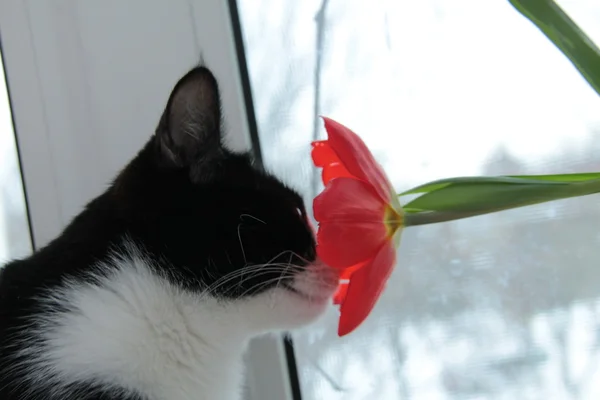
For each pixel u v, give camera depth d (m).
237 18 0.66
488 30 0.65
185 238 0.61
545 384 0.66
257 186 0.63
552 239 0.65
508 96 0.65
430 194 0.52
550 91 0.65
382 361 0.67
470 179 0.52
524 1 0.52
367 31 0.66
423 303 0.66
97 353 0.59
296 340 0.67
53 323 0.60
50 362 0.59
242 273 0.62
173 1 0.65
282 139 0.67
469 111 0.66
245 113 0.66
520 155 0.65
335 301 0.57
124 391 0.59
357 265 0.52
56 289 0.60
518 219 0.66
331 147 0.52
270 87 0.67
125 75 0.65
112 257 0.61
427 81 0.66
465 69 0.66
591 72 0.51
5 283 0.61
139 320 0.60
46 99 0.66
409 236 0.66
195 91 0.62
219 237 0.62
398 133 0.66
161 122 0.61
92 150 0.66
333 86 0.67
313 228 0.64
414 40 0.66
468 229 0.66
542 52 0.65
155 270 0.61
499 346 0.66
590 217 0.65
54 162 0.66
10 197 0.68
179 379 0.61
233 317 0.62
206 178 0.63
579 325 0.65
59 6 0.66
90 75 0.66
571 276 0.65
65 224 0.66
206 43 0.65
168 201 0.62
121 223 0.62
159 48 0.65
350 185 0.52
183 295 0.61
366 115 0.67
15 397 0.58
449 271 0.66
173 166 0.62
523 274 0.66
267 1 0.67
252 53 0.67
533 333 0.66
